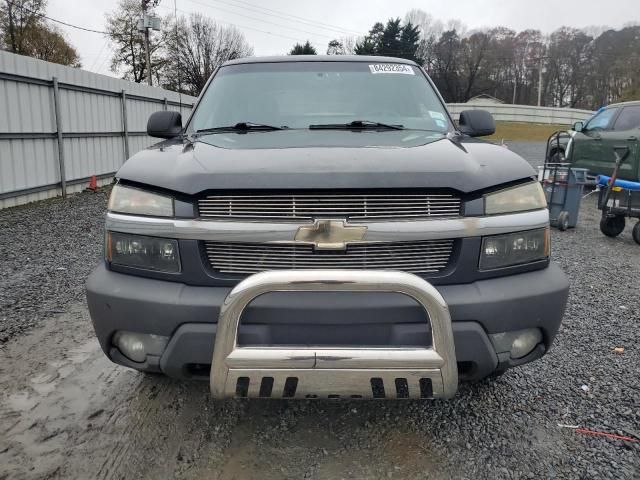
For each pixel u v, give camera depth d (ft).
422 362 6.47
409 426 8.48
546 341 7.63
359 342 6.73
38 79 32.63
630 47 218.38
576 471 7.34
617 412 8.87
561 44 251.19
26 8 141.69
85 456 7.61
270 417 8.71
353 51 226.99
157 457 7.61
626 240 23.75
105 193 37.86
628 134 28.60
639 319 13.28
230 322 6.48
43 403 9.07
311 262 6.94
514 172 7.72
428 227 6.94
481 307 6.98
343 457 7.65
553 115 146.61
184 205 7.11
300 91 11.61
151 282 7.23
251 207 6.97
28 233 23.65
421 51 252.42
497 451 7.80
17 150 31.17
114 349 7.59
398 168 7.16
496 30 261.03
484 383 9.87
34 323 12.72
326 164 7.20
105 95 42.22
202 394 9.43
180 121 11.84
